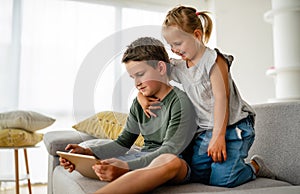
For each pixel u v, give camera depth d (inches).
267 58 126.5
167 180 28.5
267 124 41.6
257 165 39.2
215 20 118.3
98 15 99.3
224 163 33.1
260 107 43.2
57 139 50.9
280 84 85.1
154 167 27.6
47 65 97.0
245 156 34.6
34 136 68.5
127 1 105.3
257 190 26.9
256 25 125.7
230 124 35.2
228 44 119.7
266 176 39.4
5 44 93.3
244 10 123.7
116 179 26.8
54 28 98.5
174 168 28.5
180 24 29.4
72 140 51.3
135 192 25.9
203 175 35.1
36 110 94.9
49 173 53.7
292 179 37.5
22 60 94.7
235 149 34.1
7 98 92.4
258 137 42.7
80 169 34.1
